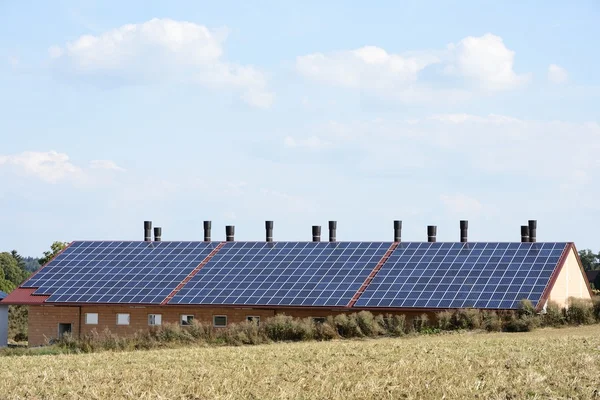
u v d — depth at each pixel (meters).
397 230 70.81
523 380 29.34
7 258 163.50
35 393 30.19
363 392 27.67
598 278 112.31
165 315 63.41
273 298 61.97
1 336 69.00
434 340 49.00
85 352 50.56
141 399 27.92
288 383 29.70
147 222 76.75
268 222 73.25
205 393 28.36
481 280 61.25
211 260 69.69
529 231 69.94
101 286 66.56
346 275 64.25
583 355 36.12
